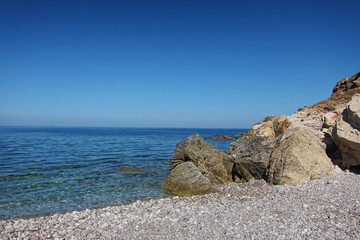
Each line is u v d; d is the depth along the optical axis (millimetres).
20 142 58875
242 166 21172
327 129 22250
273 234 8828
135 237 9391
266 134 23375
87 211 13203
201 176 18609
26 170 25234
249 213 11438
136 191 18703
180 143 25500
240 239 8617
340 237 8227
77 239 9445
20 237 9797
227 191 17297
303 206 11875
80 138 80250
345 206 11445
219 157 23203
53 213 14008
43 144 54562
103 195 17594
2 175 22797
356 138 16500
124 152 41531
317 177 17047
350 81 34062
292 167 17266
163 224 10617
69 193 17938
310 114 30062
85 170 25953
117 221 11273
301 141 17953
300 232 8883
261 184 18359
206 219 10930
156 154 39250
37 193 17734
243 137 28562
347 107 18203
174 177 19500
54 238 9664
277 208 11953
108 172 25141
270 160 19016
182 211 12438
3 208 14680
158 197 17234
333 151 20359
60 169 26156
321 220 9922
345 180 15867
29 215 13656
